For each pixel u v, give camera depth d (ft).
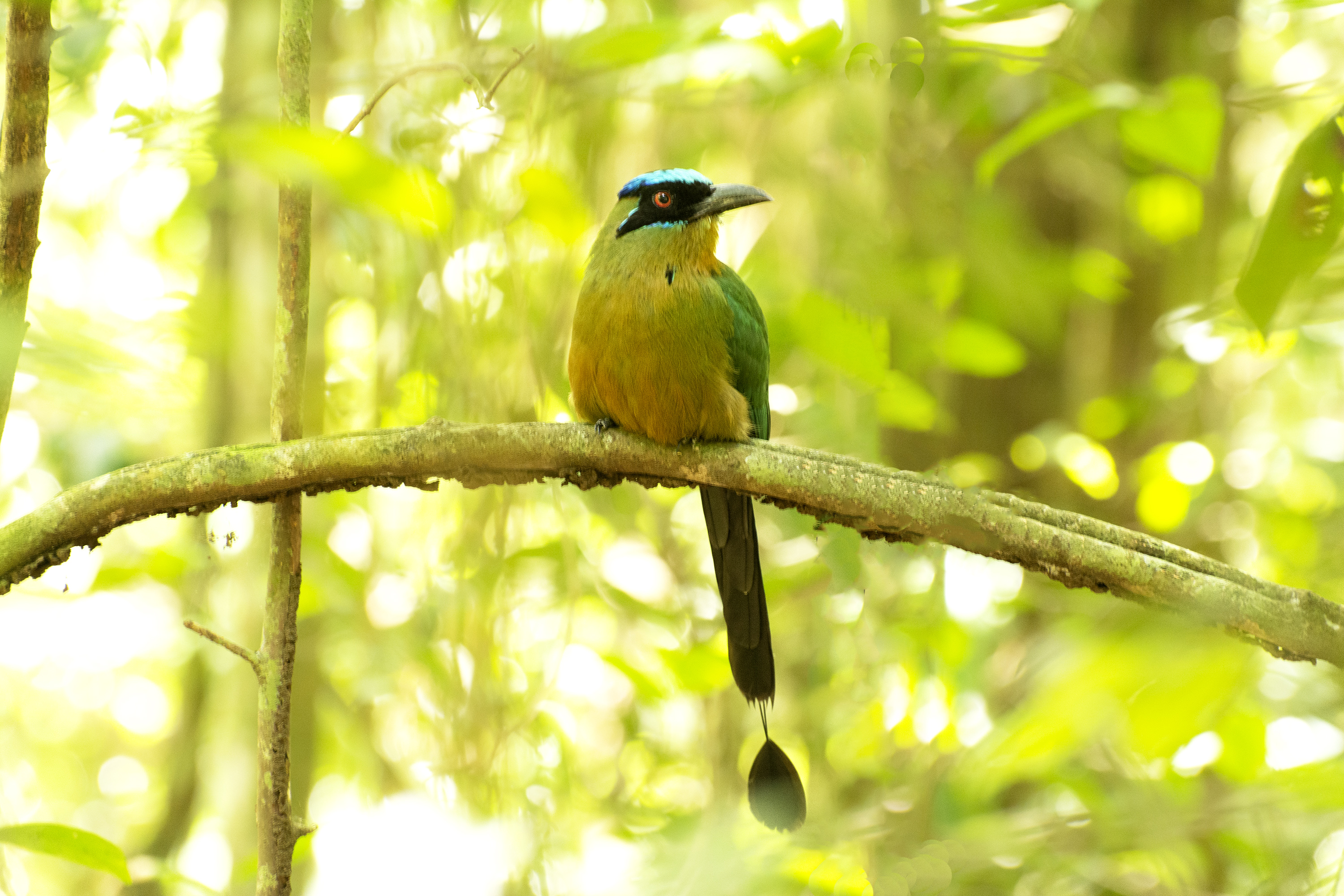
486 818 30.17
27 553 20.97
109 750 61.93
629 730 42.42
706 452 22.57
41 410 34.86
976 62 35.73
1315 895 26.37
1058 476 43.96
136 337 35.58
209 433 36.29
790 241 39.29
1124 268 42.65
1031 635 41.19
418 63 29.73
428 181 20.76
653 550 41.24
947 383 46.65
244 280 37.06
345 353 38.73
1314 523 36.55
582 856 36.45
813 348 33.19
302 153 17.88
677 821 36.29
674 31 29.73
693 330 27.27
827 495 21.68
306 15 20.22
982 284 41.16
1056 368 47.21
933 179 39.81
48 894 45.73
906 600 37.81
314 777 37.96
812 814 37.04
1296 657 19.12
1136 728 19.75
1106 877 34.37
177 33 35.70
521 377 31.83
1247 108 31.01
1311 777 25.66
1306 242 19.72
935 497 20.99
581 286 29.35
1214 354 36.86
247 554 37.19
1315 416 48.60
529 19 32.17
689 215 28.86
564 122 34.71
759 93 32.50
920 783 35.86
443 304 31.40
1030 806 39.04
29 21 19.93
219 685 41.73
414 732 35.68
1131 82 35.35
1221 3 46.44
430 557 33.71
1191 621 19.63
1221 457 40.93
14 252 20.21
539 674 33.55
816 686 40.24
